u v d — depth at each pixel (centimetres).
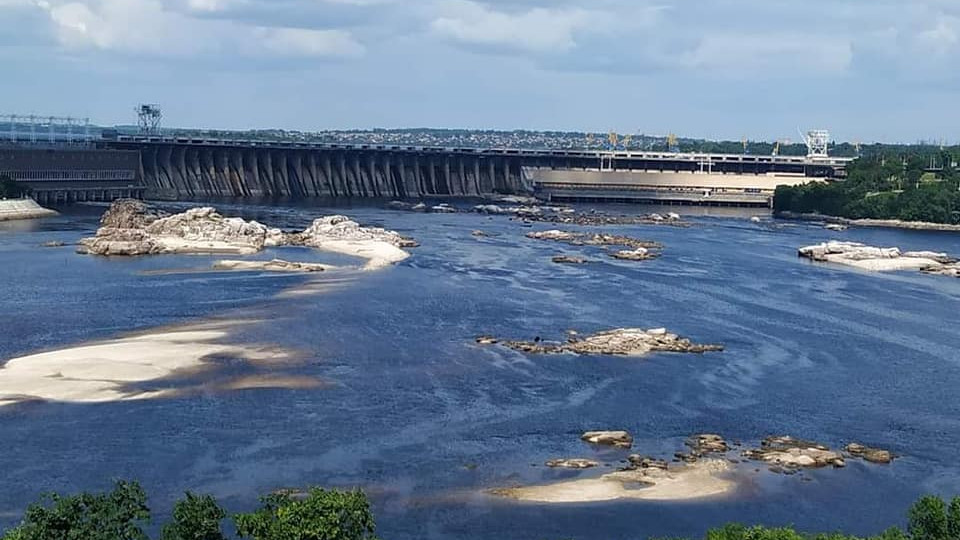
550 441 13588
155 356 16762
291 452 12862
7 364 16012
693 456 13175
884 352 18900
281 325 19400
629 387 16150
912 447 13838
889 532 9312
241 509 11100
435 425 14062
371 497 11600
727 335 19950
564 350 18225
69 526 7806
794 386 16475
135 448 12781
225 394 15000
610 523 11125
